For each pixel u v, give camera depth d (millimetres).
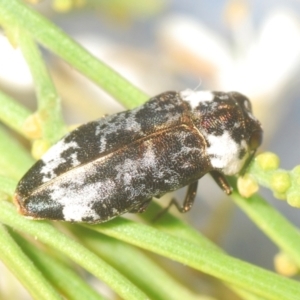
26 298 65
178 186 62
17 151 63
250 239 73
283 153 74
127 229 59
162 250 59
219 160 62
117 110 72
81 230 62
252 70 73
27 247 60
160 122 62
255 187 61
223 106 63
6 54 70
